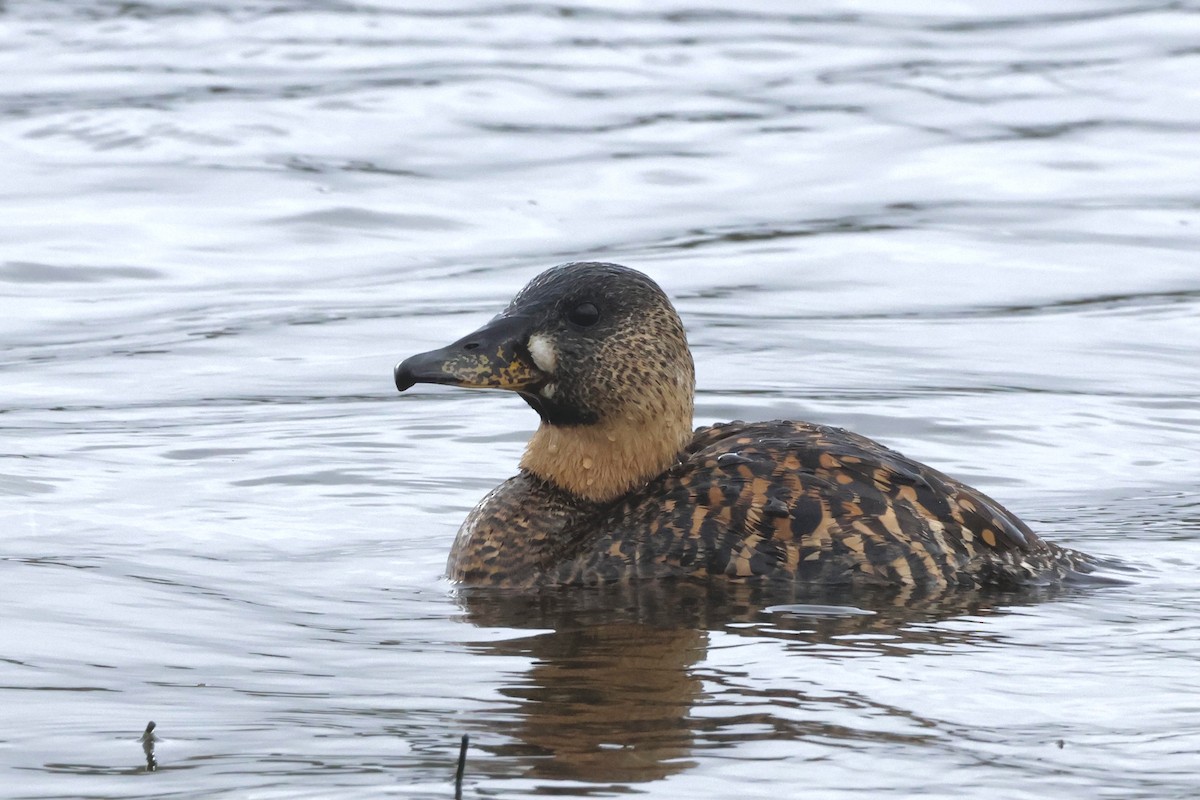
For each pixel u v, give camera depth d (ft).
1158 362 55.01
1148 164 85.40
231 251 70.08
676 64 108.06
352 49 109.40
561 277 34.73
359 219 74.79
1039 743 23.48
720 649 28.35
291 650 28.45
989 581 32.22
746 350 56.24
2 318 60.80
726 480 33.22
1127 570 33.88
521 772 22.17
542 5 125.90
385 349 56.59
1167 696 25.63
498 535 33.91
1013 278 66.80
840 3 129.59
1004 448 45.52
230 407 49.47
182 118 89.71
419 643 28.96
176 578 33.55
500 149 87.35
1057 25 120.67
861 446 34.22
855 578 31.81
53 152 83.61
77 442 45.14
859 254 70.03
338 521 38.78
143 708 24.94
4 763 22.44
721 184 81.87
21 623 29.63
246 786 21.58
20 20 116.47
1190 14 121.60
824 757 22.81
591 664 27.48
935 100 98.17
